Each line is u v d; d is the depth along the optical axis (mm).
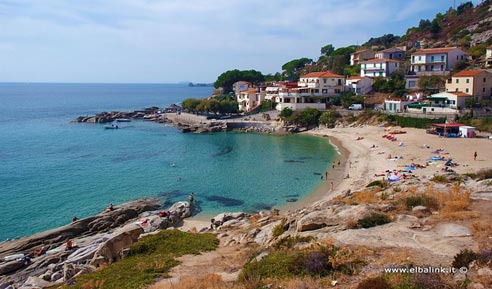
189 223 48969
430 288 15570
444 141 81750
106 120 164750
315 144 101562
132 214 51125
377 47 196875
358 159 77688
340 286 17359
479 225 22422
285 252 22672
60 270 33375
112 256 31625
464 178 43719
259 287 18406
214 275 21828
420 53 132125
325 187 61969
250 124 132500
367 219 25922
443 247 20438
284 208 53188
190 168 77625
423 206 28203
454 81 105688
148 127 147000
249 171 74312
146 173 74000
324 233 25219
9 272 36000
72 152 95375
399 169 62938
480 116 93188
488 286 15148
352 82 140000
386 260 19297
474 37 150625
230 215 47031
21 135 124625
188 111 173750
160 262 26438
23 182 67688
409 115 102812
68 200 58438
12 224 49406
